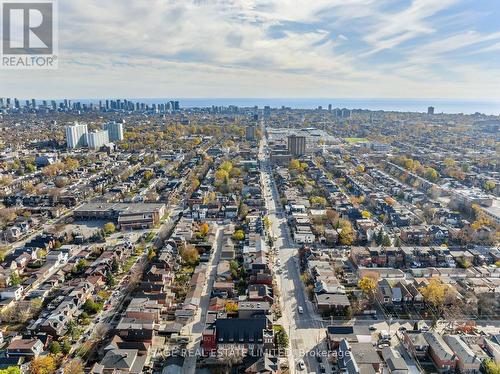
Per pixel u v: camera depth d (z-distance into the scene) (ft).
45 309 581.53
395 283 628.69
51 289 644.27
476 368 460.96
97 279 650.02
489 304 583.99
